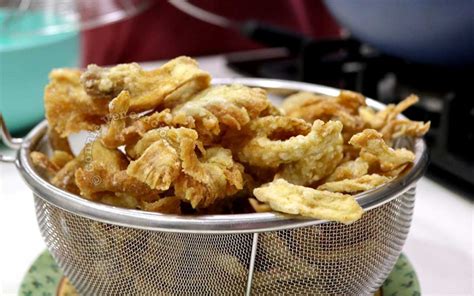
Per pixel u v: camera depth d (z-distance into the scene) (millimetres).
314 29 1207
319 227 420
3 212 601
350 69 805
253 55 957
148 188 442
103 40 1143
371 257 445
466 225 573
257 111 466
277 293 433
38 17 801
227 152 452
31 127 729
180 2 1132
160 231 407
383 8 659
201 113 450
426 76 730
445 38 653
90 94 474
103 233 430
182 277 425
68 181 479
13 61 665
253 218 405
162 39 1156
